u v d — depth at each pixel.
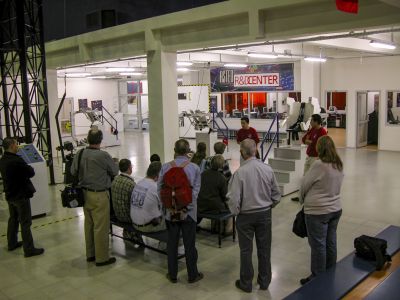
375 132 15.38
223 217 5.00
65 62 11.44
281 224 6.12
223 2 7.18
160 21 8.16
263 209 3.83
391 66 13.55
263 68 16.95
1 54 9.63
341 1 4.91
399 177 9.44
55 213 7.04
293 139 9.90
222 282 4.28
